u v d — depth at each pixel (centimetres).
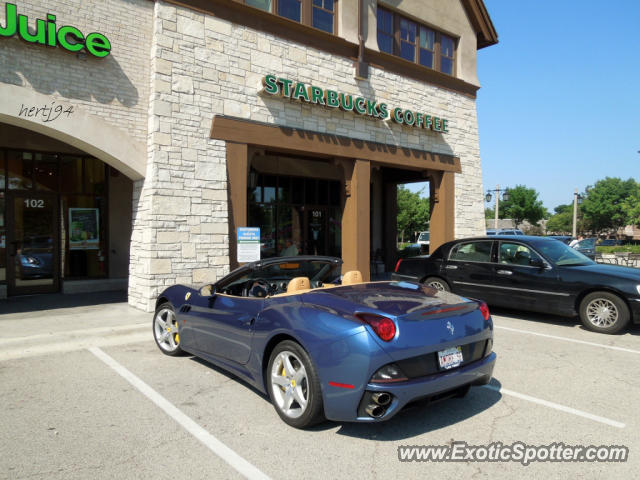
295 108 1053
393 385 316
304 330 350
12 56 717
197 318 500
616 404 416
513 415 390
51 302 912
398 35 1302
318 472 295
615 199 8225
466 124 1477
